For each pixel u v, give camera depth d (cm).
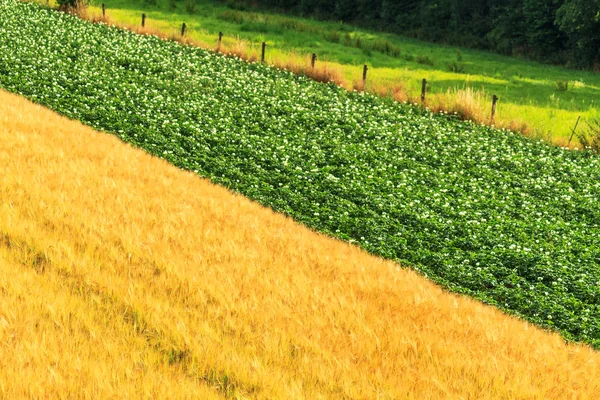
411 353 988
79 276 998
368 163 2200
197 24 4856
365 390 848
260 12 6359
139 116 2300
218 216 1429
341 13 6794
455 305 1257
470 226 1773
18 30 3541
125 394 726
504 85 3931
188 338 880
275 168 2036
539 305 1391
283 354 902
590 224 1941
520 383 959
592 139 2769
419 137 2595
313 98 2958
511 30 5728
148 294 975
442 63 4547
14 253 1017
